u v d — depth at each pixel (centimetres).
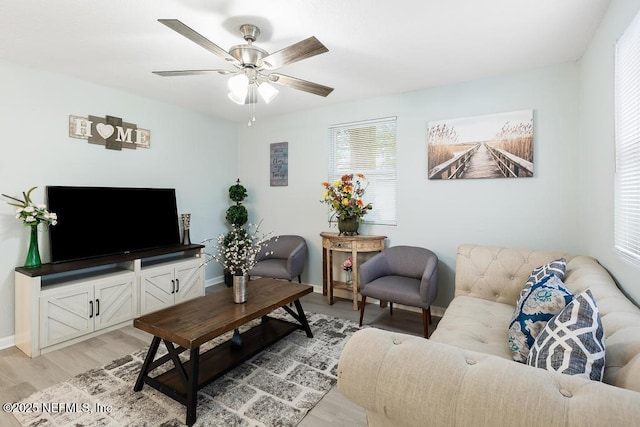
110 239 321
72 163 304
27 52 248
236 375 221
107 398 195
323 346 265
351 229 363
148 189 357
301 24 209
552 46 242
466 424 79
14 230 270
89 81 313
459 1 186
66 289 264
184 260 376
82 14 196
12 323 268
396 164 360
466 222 322
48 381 214
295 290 272
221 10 193
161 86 326
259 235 471
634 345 100
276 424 175
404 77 305
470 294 259
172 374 206
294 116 434
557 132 278
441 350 96
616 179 183
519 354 151
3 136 262
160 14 197
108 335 287
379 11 195
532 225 291
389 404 91
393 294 281
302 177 430
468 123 315
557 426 70
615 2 179
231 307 229
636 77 156
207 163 442
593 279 176
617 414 68
